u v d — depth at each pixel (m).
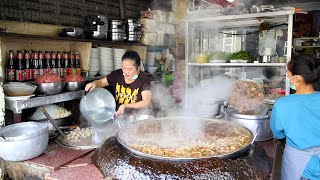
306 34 7.71
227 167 1.55
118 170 1.63
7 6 2.87
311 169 1.98
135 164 1.58
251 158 1.72
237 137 1.91
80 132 2.52
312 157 1.98
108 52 3.79
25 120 2.80
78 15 3.78
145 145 1.74
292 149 2.07
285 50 4.15
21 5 3.02
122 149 1.77
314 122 1.96
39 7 3.23
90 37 3.51
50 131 2.56
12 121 2.63
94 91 2.52
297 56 2.07
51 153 2.19
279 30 4.22
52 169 1.92
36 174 2.04
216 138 1.90
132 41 4.12
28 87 2.36
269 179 1.80
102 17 3.56
